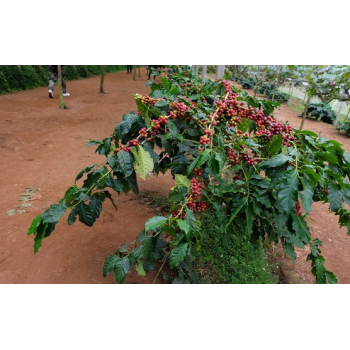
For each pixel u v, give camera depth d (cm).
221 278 261
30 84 991
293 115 1152
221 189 233
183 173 212
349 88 496
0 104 729
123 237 286
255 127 249
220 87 316
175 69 526
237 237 318
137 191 199
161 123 195
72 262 248
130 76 1708
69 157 464
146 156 179
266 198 183
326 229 381
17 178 378
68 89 1077
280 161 162
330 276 214
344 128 913
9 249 255
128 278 242
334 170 186
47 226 169
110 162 175
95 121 686
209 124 193
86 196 194
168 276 247
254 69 1284
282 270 304
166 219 154
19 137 521
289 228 189
